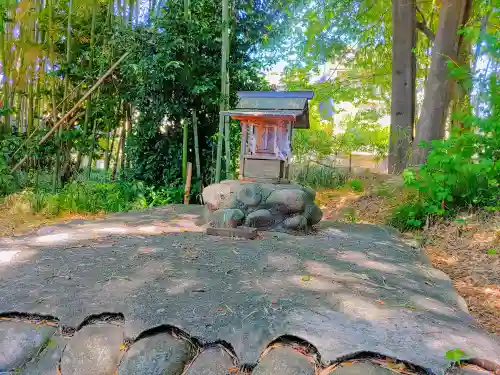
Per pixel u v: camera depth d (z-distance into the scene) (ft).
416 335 6.09
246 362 5.62
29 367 6.08
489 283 10.87
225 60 21.97
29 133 23.68
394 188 19.67
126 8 26.61
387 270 9.71
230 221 12.64
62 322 6.55
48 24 23.35
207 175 24.41
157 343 6.06
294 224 13.14
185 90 22.68
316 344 5.69
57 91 25.27
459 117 13.56
